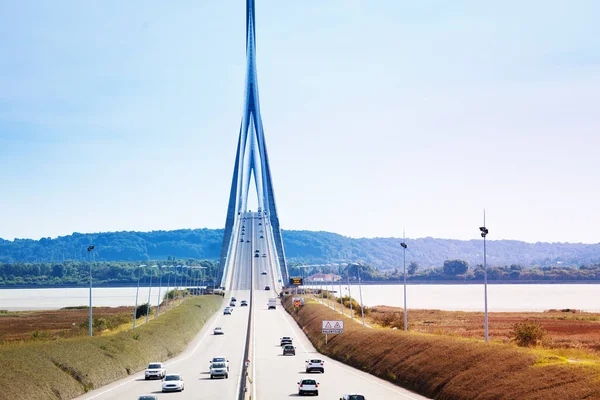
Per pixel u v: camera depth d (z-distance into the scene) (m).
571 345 99.19
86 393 73.25
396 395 71.69
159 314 166.00
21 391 62.25
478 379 66.88
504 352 71.19
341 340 119.50
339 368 99.19
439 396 69.12
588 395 52.38
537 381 59.38
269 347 130.38
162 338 121.00
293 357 114.19
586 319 168.12
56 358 77.56
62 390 69.06
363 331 119.25
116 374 87.19
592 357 68.62
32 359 73.44
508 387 61.16
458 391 66.88
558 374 59.03
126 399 66.88
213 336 150.50
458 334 122.38
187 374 90.31
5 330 142.62
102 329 134.75
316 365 92.31
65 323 161.75
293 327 170.38
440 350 81.94
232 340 142.00
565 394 54.22
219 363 86.81
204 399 67.31
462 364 73.31
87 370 78.88
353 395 62.16
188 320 158.12
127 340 104.81
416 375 78.19
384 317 160.00
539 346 90.19
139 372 95.19
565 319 168.75
